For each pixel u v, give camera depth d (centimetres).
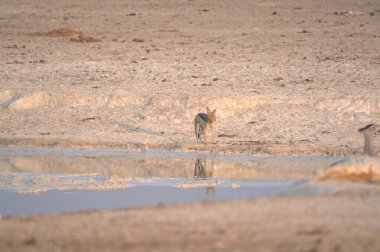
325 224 4822
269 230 4734
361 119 10556
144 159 8881
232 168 8294
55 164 8519
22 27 17638
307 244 4531
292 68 13188
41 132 10356
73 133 10294
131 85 12038
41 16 18888
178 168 8294
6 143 9869
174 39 16188
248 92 11481
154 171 8112
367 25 17950
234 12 19438
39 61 13750
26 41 15812
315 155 9156
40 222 4972
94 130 10419
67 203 6444
